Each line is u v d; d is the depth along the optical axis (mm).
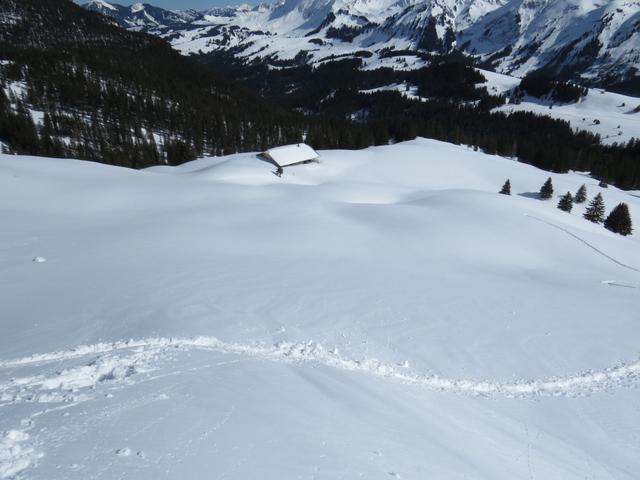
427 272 27297
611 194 73438
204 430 8023
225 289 20938
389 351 16516
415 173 72625
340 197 48562
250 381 11000
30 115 108375
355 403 11047
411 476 7902
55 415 8047
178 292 19984
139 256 25359
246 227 33781
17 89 125000
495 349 17594
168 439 7570
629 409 13961
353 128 131750
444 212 42188
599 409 13859
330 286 22859
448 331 18781
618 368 16734
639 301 24906
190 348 13633
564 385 15359
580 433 12453
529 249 35594
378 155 77938
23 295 18906
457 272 28047
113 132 111812
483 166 78625
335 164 71625
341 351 15867
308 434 8562
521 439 11508
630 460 11430
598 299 24625
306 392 11055
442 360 16328
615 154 119250
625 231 53750
